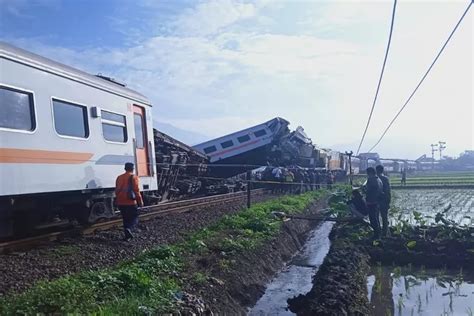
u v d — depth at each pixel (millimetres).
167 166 21609
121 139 13516
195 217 15164
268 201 21500
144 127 15258
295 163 38188
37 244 9867
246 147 36625
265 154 36719
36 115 9656
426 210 24016
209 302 7734
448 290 10453
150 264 8422
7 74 8930
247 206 18203
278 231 15016
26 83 9430
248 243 11906
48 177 9938
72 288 6223
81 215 12164
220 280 8883
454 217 21297
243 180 30172
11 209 9562
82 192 11523
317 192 32719
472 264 12352
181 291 7414
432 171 111375
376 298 9875
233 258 10414
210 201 20391
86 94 11625
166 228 12664
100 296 6430
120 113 13422
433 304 9438
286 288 10953
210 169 32188
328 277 10008
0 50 8766
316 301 8695
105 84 12688
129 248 10055
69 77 10922
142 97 15211
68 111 10867
